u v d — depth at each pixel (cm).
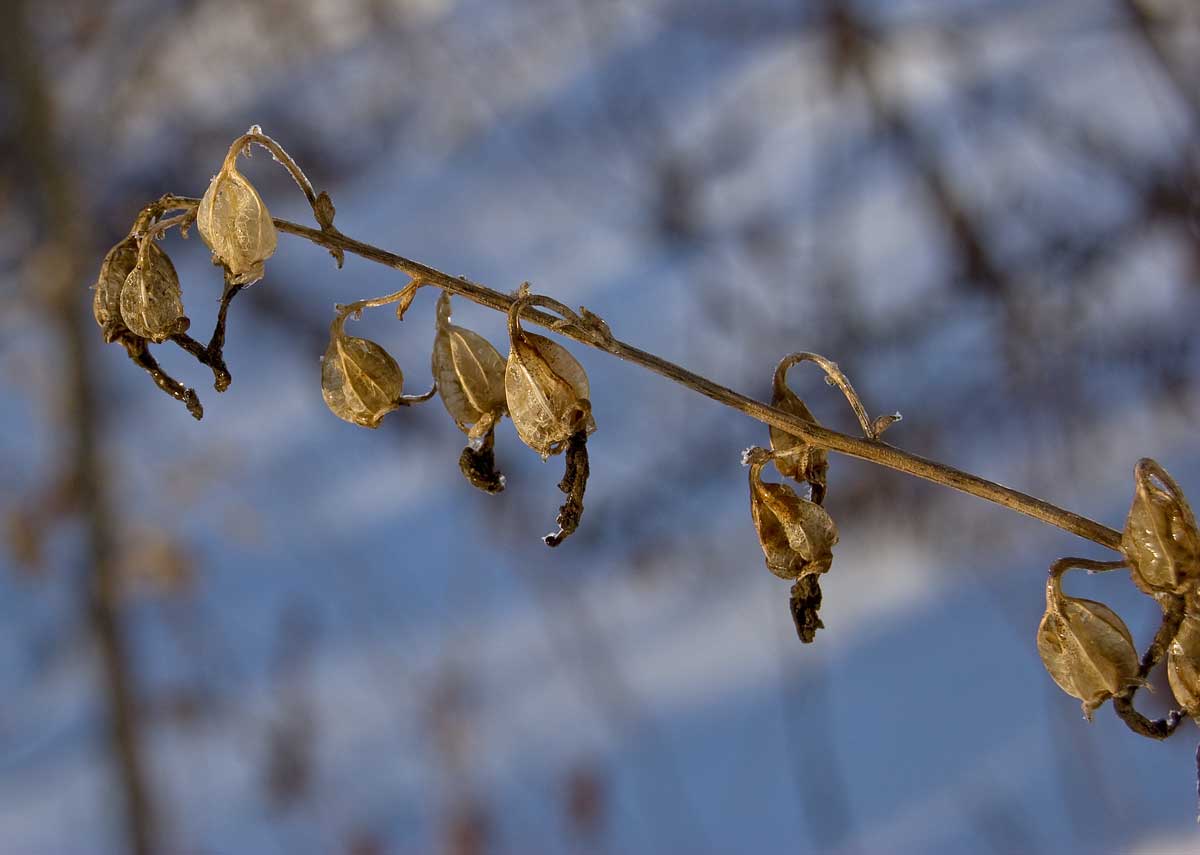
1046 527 155
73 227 170
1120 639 53
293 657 200
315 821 186
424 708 197
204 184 177
